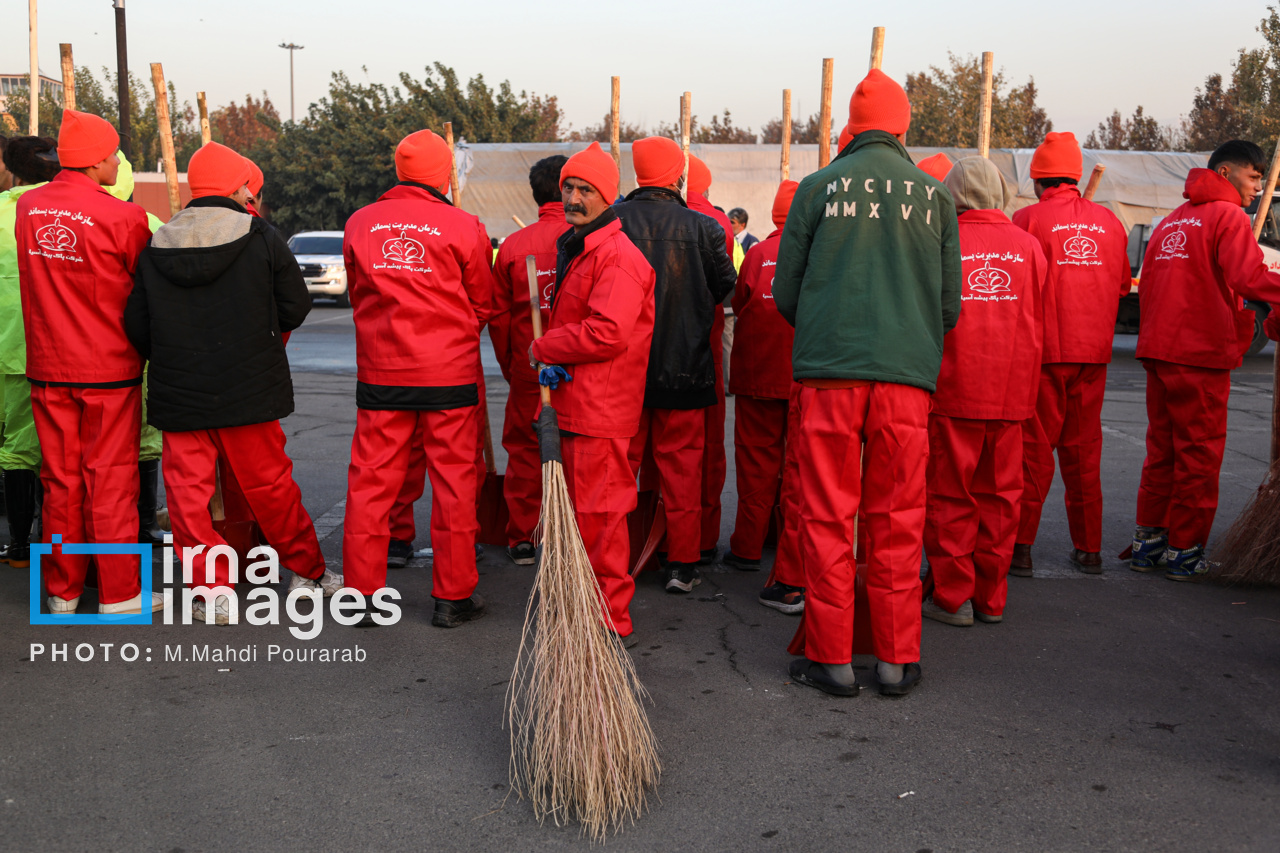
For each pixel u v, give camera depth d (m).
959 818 2.62
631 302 3.54
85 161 3.81
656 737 3.06
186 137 41.78
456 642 3.84
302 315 3.99
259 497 4.06
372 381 3.85
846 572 3.32
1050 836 2.54
